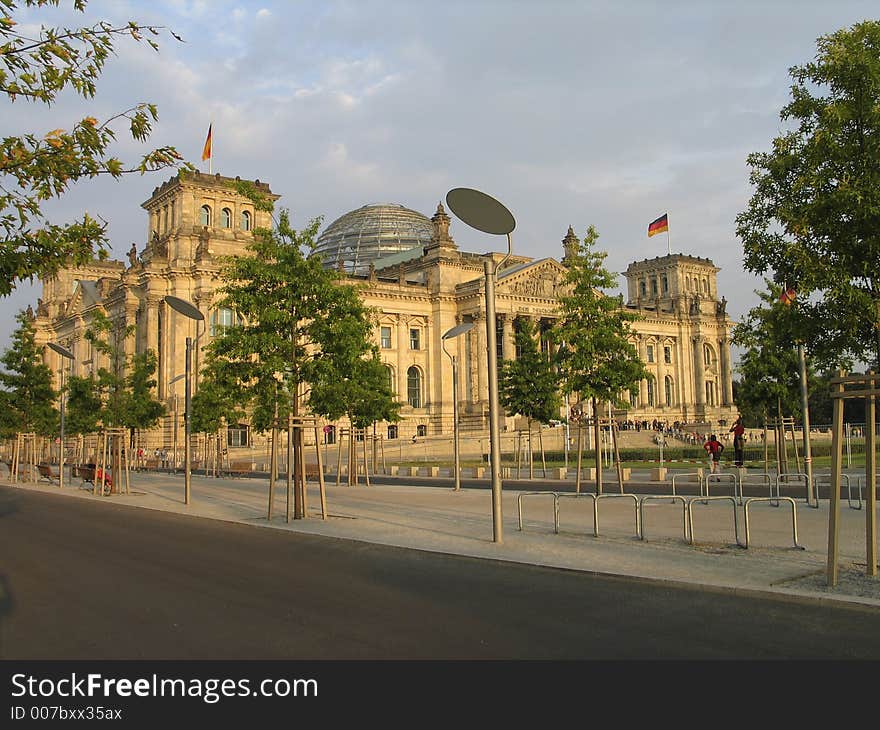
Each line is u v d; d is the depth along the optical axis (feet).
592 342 116.88
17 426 211.82
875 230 58.03
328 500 123.13
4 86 42.14
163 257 338.54
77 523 96.53
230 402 101.45
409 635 39.65
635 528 80.28
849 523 81.97
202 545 75.05
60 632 40.60
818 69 61.77
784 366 153.89
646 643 37.88
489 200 73.05
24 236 45.93
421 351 415.64
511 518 92.58
